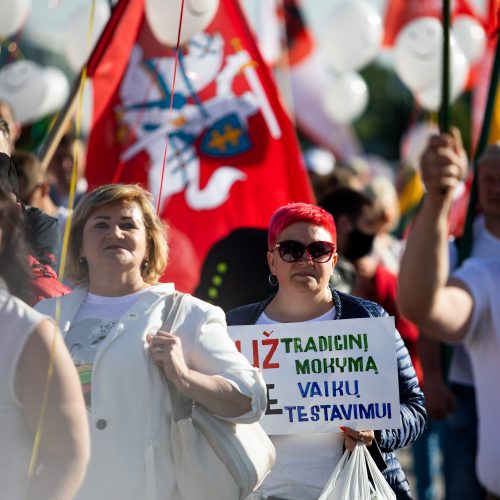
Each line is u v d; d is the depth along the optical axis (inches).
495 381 373.7
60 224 431.5
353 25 820.0
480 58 813.2
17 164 425.7
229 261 421.4
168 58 483.8
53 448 228.7
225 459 282.8
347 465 316.8
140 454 276.7
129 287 299.6
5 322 233.0
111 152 480.7
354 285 488.1
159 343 279.6
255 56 495.2
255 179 493.0
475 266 373.7
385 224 574.2
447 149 308.3
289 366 324.5
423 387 479.8
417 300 328.5
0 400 229.9
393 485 329.4
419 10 876.0
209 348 288.8
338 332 324.5
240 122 494.0
